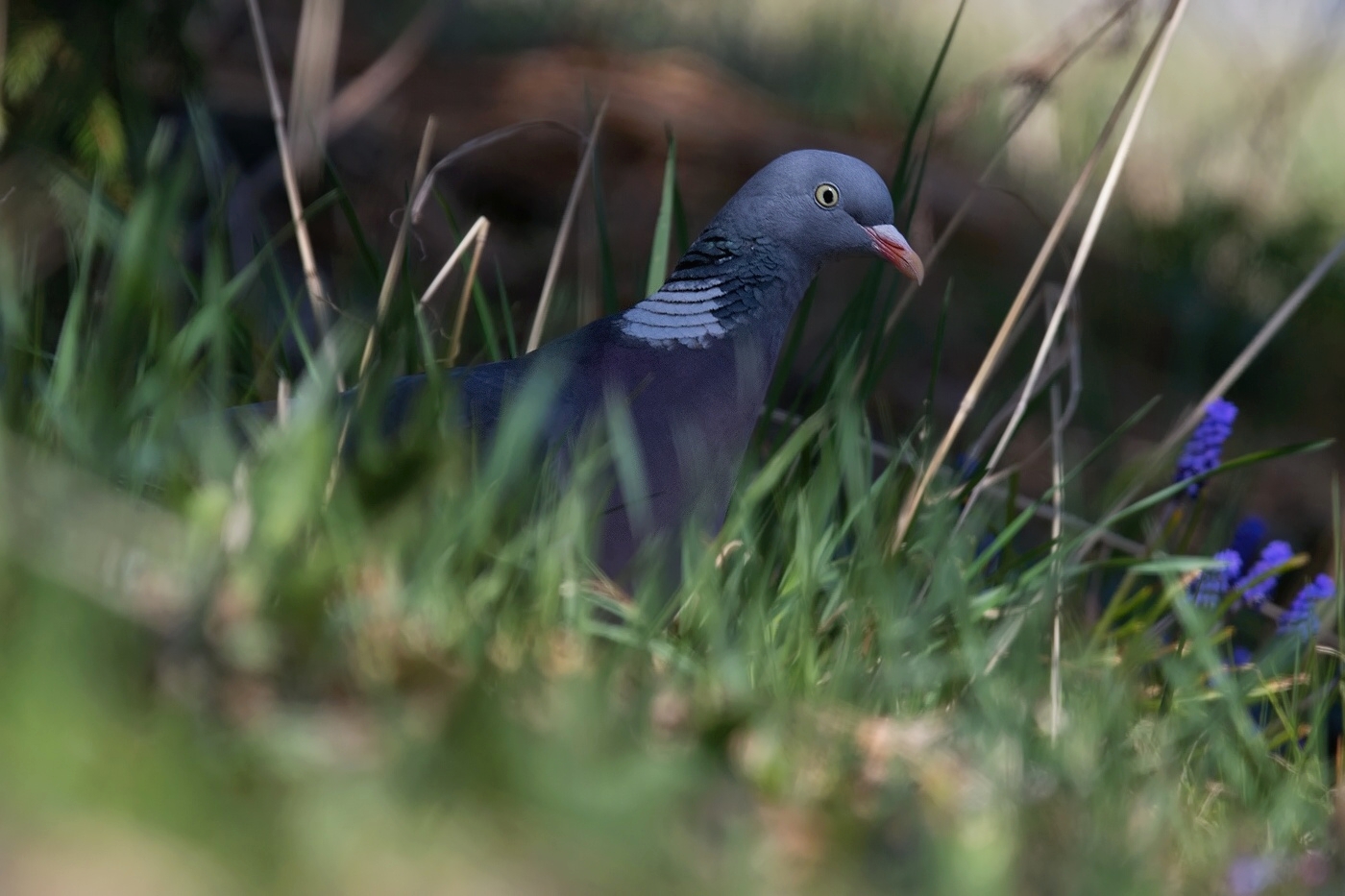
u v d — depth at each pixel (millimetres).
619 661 5277
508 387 7055
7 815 3164
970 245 17562
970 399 7887
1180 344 17500
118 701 3902
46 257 8555
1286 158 20531
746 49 22469
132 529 4613
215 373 6262
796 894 4133
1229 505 10633
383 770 3879
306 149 11477
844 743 5094
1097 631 8070
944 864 4445
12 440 5168
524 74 17594
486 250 14289
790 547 7230
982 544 8992
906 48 23828
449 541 5449
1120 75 20672
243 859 3324
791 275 7867
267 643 4340
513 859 3699
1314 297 18359
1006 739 5547
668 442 7242
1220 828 6039
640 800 4094
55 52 8859
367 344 7578
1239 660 8602
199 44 13008
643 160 16656
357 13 19469
